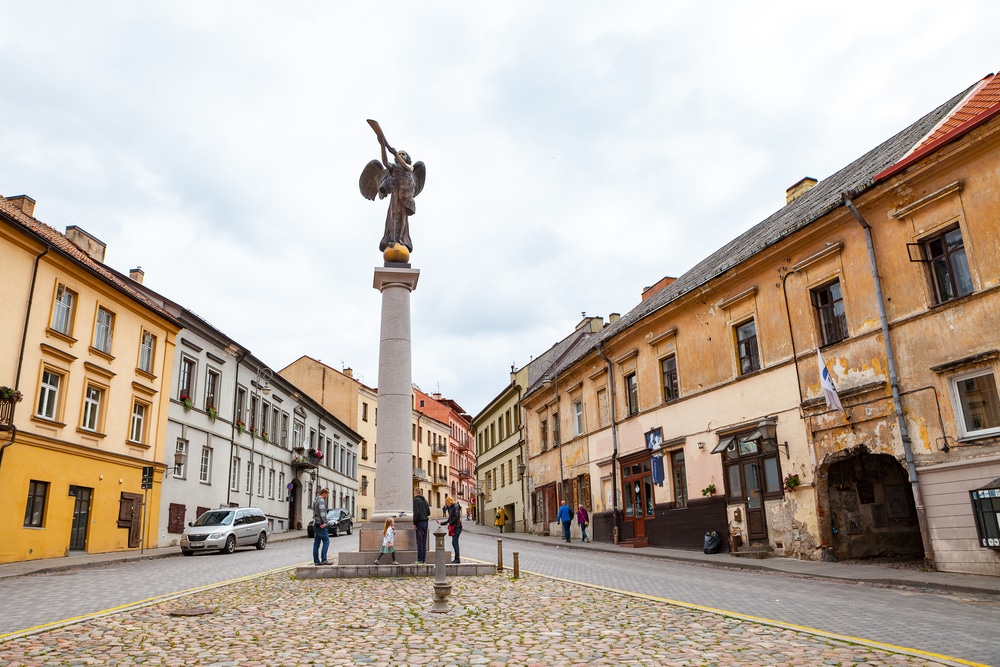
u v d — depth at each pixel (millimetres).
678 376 25281
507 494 48312
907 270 16453
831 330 18844
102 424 25016
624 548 26141
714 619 9227
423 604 10758
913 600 11211
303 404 48750
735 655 7105
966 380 15039
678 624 8891
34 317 21734
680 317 25359
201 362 32844
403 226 18672
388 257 18062
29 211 25500
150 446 27938
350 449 62938
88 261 26312
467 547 27203
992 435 14219
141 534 25234
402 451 16719
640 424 27828
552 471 38000
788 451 19672
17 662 6848
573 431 35156
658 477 25922
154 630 8633
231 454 35656
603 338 31344
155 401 28531
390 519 15516
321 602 11070
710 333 23641
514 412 47031
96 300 24891
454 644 7801
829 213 18297
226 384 35469
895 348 16562
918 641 7762
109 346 25750
